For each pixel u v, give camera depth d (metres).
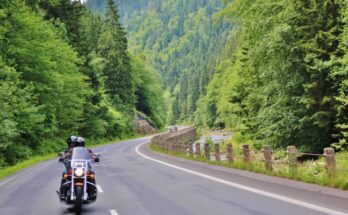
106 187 15.62
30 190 16.03
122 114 92.12
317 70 21.78
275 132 24.59
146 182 16.64
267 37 23.98
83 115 67.12
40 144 45.94
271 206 10.21
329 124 22.62
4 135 31.41
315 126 23.55
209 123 127.00
